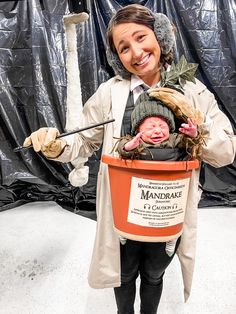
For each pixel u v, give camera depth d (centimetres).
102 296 129
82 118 95
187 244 85
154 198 65
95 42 201
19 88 210
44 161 224
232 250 162
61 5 199
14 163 221
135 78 82
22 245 167
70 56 98
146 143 65
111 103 83
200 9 194
